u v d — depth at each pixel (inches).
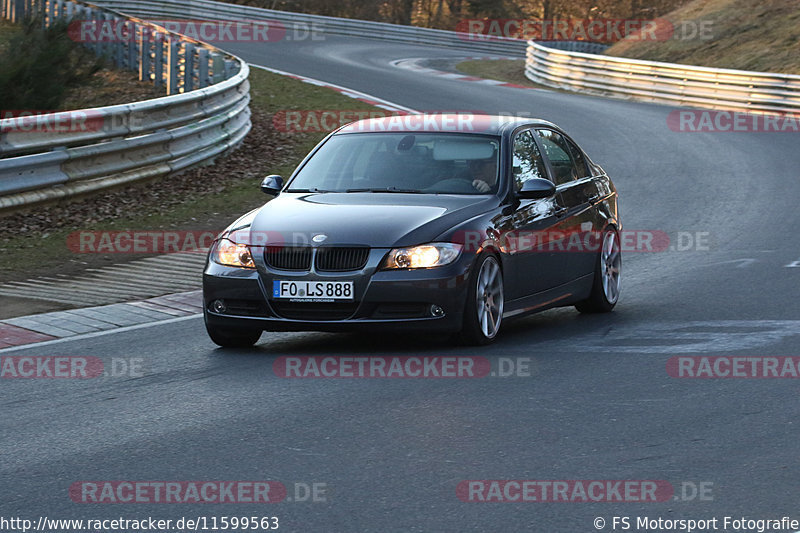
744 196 1817.2
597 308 1032.2
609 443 597.3
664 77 3479.3
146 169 1684.3
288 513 496.1
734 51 4256.9
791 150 2353.6
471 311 835.4
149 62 2795.3
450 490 523.5
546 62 4030.5
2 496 525.7
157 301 1069.8
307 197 904.9
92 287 1128.8
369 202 875.4
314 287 815.7
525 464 562.6
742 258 1302.9
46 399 719.1
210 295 850.1
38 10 3321.9
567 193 991.0
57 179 1476.4
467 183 906.1
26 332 935.0
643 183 1975.9
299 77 3410.4
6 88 1827.0
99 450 599.2
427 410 671.8
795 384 726.5
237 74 2224.4
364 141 965.8
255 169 1902.1
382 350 856.3
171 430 637.3
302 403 694.5
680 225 1569.9
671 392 709.3
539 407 675.4
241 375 777.6
